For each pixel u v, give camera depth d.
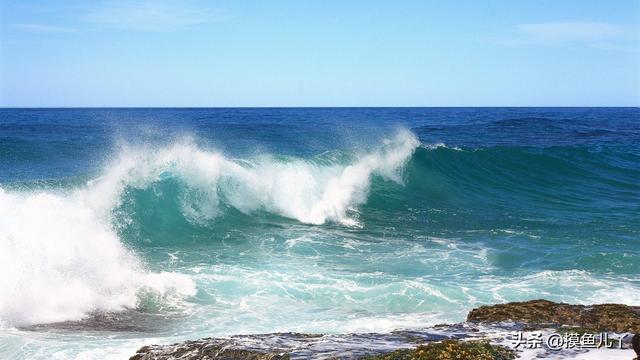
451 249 16.56
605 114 126.69
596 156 32.19
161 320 11.38
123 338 10.41
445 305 12.12
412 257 15.73
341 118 90.38
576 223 19.98
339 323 11.16
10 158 31.47
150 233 17.50
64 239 13.95
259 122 72.62
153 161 19.89
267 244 16.95
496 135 55.78
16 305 11.57
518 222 20.17
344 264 15.01
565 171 29.80
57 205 15.07
